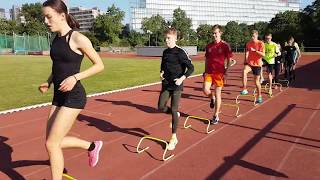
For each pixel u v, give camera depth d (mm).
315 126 7102
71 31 3617
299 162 5141
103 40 76188
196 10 119375
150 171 4809
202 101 10047
